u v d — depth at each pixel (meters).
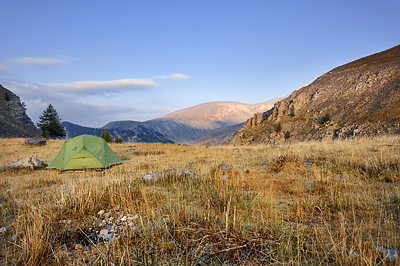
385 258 3.14
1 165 17.09
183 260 3.40
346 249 3.46
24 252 3.54
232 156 17.12
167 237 4.05
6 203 7.06
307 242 3.80
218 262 3.38
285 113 153.75
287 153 13.13
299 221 4.70
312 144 17.73
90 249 3.84
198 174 10.02
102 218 5.27
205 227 4.30
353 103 115.56
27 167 15.45
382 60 145.00
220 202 6.00
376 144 13.77
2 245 4.05
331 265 3.18
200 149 26.33
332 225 4.43
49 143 34.28
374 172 7.98
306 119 129.00
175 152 23.86
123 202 5.84
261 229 4.21
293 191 6.93
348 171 8.66
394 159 8.68
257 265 3.26
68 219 5.12
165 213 5.19
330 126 105.50
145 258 3.45
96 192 6.59
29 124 105.88
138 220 4.79
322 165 9.85
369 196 5.68
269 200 6.11
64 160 15.15
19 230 4.68
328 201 5.61
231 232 4.02
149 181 8.85
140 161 17.94
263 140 132.38
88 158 15.06
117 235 4.22
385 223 4.12
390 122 78.88
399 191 5.68
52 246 3.97
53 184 10.25
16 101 106.50
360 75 136.38
